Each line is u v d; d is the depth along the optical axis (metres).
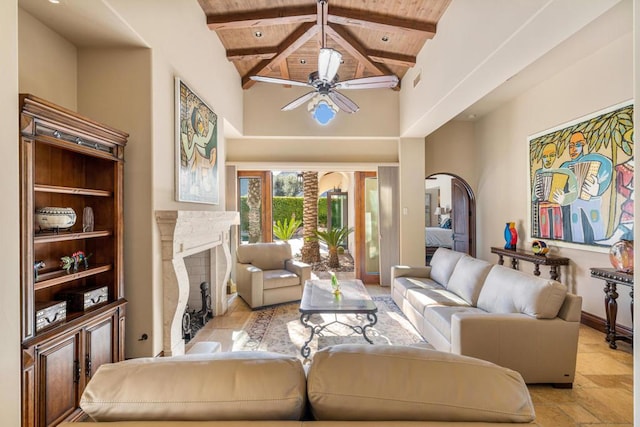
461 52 3.17
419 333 3.50
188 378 0.90
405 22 3.69
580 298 2.40
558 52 3.54
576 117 3.80
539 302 2.41
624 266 2.96
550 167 4.23
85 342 2.01
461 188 6.52
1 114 1.42
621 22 2.97
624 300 3.30
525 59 2.72
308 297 3.39
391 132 5.59
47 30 2.29
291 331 3.64
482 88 3.34
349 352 0.97
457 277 3.59
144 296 2.57
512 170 5.09
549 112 4.26
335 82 3.22
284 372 0.92
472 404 0.86
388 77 3.11
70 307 2.09
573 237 3.86
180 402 0.87
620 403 2.26
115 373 0.92
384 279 5.81
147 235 2.57
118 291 2.40
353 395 0.88
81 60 2.56
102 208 2.41
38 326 1.71
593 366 2.78
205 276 4.20
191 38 3.27
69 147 1.92
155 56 2.62
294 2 3.38
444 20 3.56
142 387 0.89
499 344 2.38
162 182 2.72
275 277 4.57
